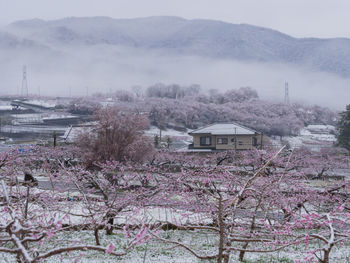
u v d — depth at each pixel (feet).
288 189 48.62
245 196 40.37
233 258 38.09
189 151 185.47
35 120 348.79
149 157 133.08
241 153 125.90
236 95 411.34
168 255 37.40
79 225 38.63
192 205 43.39
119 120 124.98
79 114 397.19
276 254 40.14
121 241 42.19
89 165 117.50
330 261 37.01
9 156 60.95
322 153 176.65
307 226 28.66
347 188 52.70
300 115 358.43
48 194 44.11
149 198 45.62
